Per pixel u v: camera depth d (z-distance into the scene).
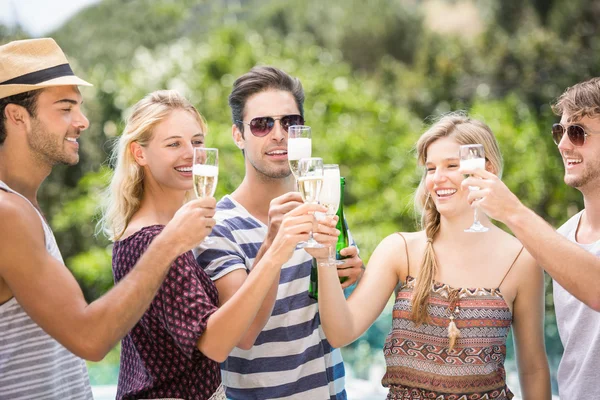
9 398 2.34
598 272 2.58
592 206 3.07
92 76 12.90
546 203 11.49
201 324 2.44
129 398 2.64
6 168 2.46
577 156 3.03
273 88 3.15
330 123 12.23
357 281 3.37
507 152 11.36
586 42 14.19
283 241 2.44
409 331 2.95
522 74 14.31
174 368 2.57
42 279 2.23
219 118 12.57
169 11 15.67
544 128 12.15
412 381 2.91
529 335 3.01
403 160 11.80
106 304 2.25
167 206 2.82
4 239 2.21
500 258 3.00
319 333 3.11
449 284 2.96
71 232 11.53
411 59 15.88
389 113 12.62
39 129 2.44
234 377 3.09
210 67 13.02
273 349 3.05
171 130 2.72
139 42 15.44
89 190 11.59
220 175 10.86
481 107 12.12
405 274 3.06
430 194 3.06
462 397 2.86
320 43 16.06
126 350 2.70
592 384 2.89
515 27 15.00
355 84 13.50
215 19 15.88
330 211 2.68
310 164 2.53
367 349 8.51
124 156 2.77
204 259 2.97
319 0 16.20
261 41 14.16
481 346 2.88
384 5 16.05
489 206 2.62
